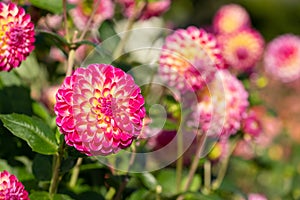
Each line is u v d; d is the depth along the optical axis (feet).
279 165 6.10
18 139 3.55
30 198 3.08
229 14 4.96
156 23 4.99
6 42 3.07
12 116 3.05
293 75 5.83
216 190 4.11
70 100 2.73
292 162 6.75
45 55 4.33
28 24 3.12
